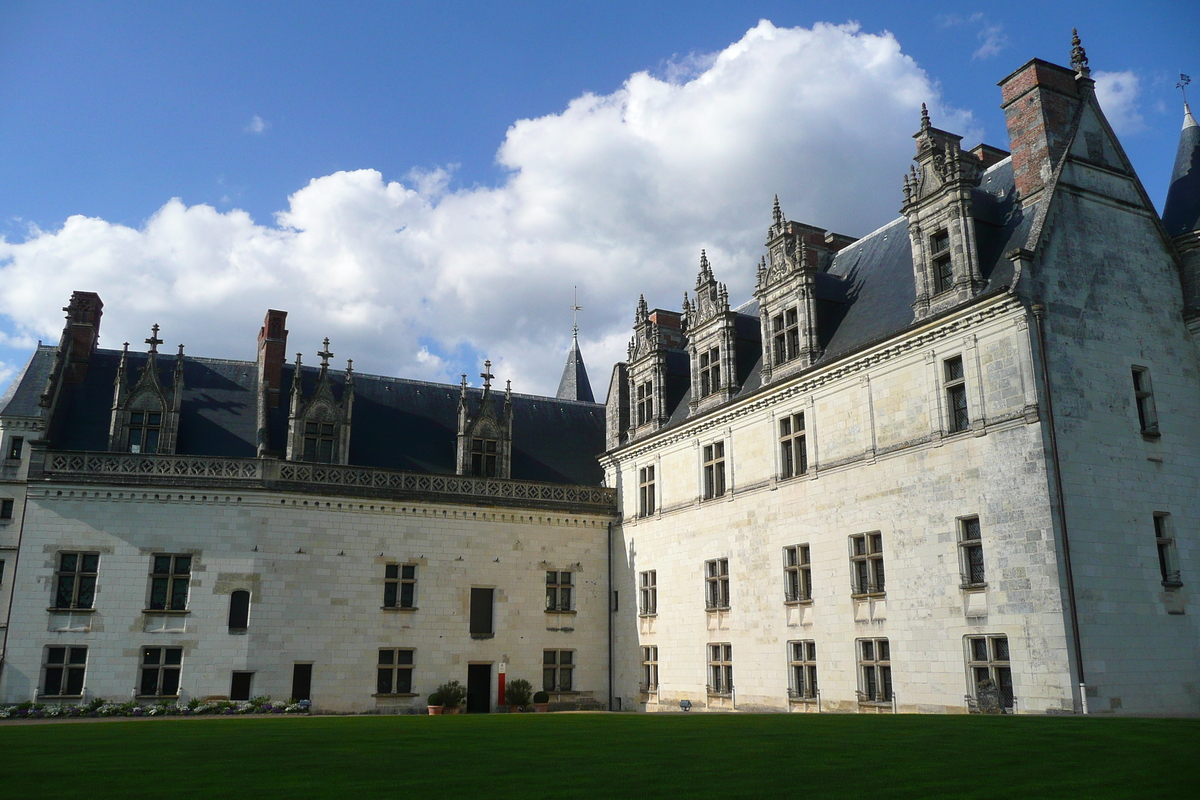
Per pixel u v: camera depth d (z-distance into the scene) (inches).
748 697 1242.0
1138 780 353.4
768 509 1246.3
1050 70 1025.5
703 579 1373.0
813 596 1140.5
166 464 1360.7
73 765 408.5
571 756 435.8
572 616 1581.0
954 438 968.3
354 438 1581.0
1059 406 898.1
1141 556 898.7
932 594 970.1
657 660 1471.5
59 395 1414.9
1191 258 1037.2
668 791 327.6
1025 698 855.1
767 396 1262.3
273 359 1583.4
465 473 1589.6
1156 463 945.5
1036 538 865.5
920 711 965.2
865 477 1082.1
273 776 367.9
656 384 1574.8
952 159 1021.8
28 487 1306.6
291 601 1378.0
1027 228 982.4
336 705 1371.8
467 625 1491.1
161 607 1322.6
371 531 1456.7
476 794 320.5
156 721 850.8
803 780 354.0
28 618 1269.7
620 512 1641.2
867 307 1191.6
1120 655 850.8
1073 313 940.6
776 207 1302.9
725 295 1406.3
